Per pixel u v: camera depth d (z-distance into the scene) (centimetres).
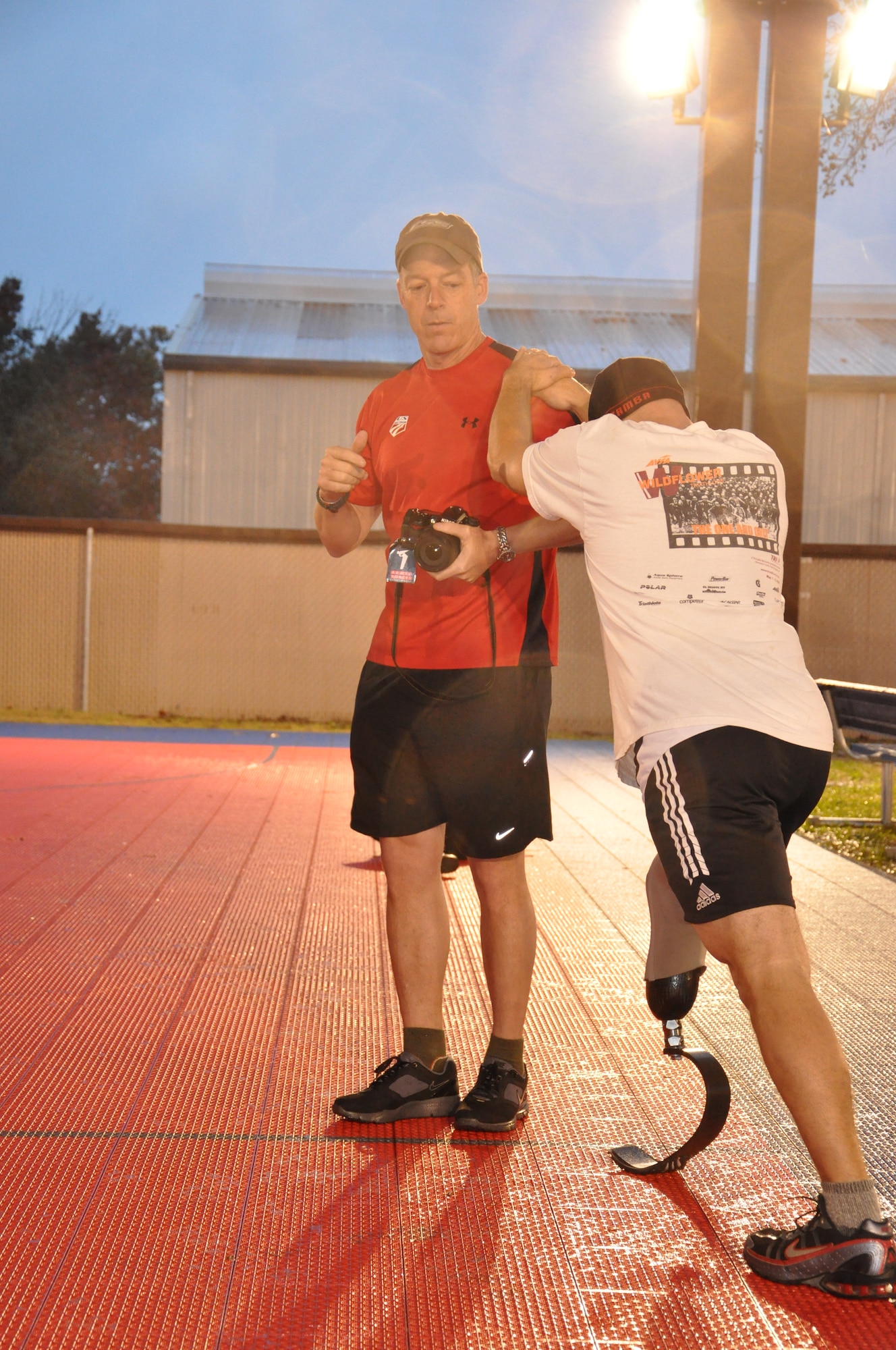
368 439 284
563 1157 239
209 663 1295
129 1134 244
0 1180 221
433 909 268
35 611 1280
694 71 923
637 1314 181
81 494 3225
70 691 1287
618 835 634
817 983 364
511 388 254
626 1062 295
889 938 420
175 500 1903
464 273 263
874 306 2439
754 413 952
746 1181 229
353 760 272
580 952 395
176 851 544
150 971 359
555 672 1281
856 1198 183
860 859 575
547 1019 326
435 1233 205
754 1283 190
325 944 396
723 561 209
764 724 199
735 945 192
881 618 1284
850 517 1947
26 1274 188
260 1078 277
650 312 2480
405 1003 267
